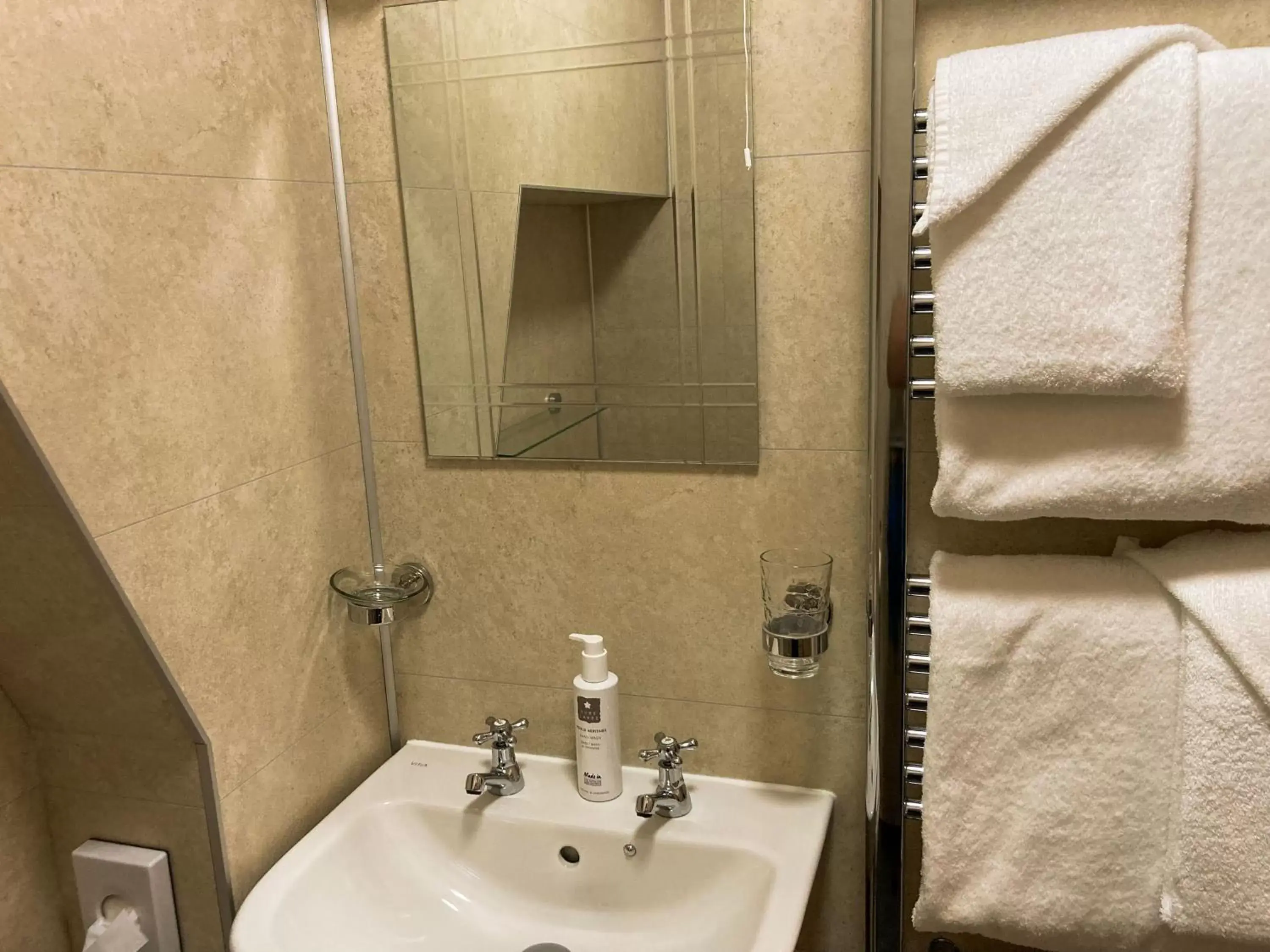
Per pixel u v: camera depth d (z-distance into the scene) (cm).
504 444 112
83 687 93
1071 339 79
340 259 112
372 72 107
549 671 117
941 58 88
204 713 93
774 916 90
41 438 74
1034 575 90
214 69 91
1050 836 89
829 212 95
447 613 119
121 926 98
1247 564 83
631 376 105
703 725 112
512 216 105
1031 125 77
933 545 100
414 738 125
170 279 87
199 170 90
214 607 94
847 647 104
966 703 89
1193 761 82
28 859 101
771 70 94
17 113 72
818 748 108
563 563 113
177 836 98
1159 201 76
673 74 97
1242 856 81
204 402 92
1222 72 76
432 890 111
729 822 105
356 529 117
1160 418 80
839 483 101
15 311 72
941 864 92
